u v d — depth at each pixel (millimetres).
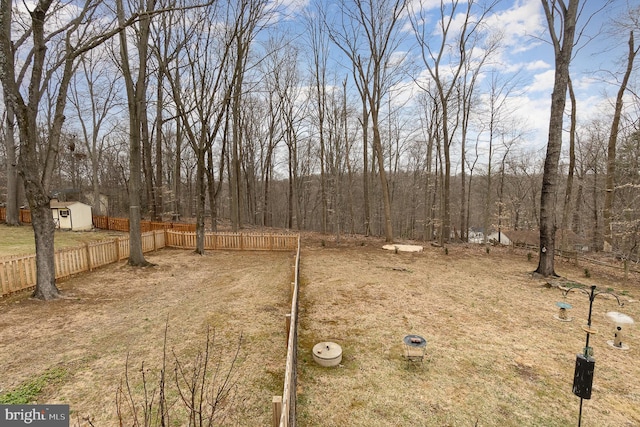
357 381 5059
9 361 5234
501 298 9219
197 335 6418
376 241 20641
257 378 4988
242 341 6199
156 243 16906
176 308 7984
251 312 7762
